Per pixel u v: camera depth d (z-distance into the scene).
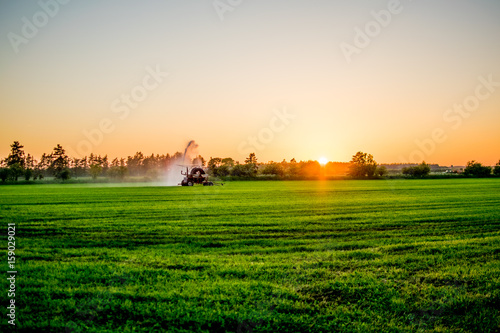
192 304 6.80
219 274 8.62
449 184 56.09
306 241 12.53
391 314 6.57
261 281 8.06
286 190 41.94
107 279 8.16
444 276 8.53
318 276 8.48
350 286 7.80
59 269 8.80
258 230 14.70
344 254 10.57
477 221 17.08
